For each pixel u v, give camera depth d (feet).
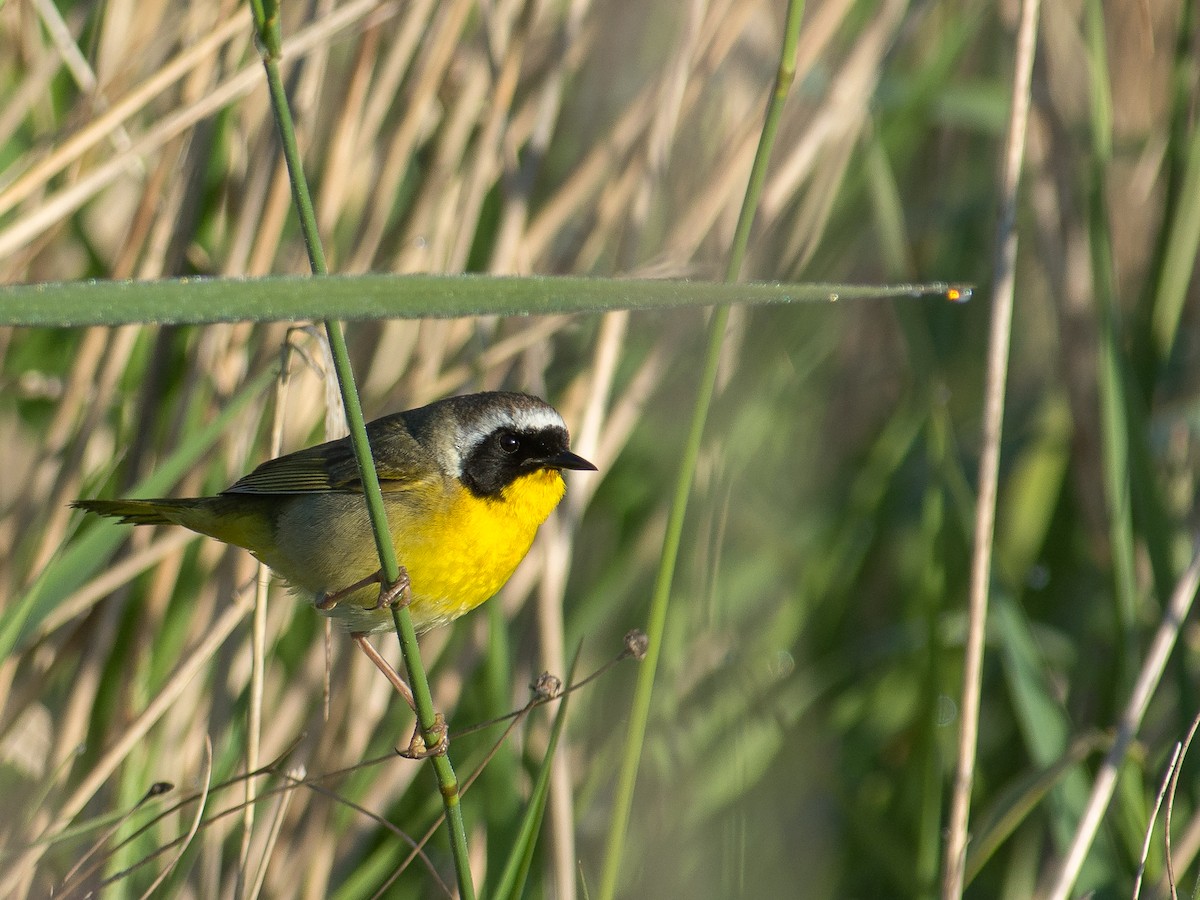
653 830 33.09
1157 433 37.22
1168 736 33.30
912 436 40.93
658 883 32.37
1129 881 28.81
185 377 33.55
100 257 35.94
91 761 31.27
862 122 40.22
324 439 34.73
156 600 32.40
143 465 33.50
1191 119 38.06
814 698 37.68
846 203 41.11
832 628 39.88
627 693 35.94
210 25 34.81
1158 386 38.24
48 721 34.14
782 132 39.93
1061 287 40.19
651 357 36.58
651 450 38.73
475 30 39.04
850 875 34.88
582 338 40.16
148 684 31.96
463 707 34.86
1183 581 28.40
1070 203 39.99
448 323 35.68
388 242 36.42
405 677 34.19
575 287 16.37
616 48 40.93
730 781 33.09
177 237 33.81
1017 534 42.93
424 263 35.35
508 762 30.25
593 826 34.01
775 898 32.86
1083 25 42.78
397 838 31.53
